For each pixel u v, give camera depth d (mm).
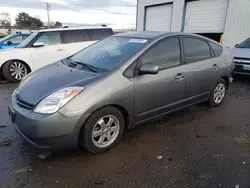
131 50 2781
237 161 2408
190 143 2783
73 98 2152
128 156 2467
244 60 5785
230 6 9594
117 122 2566
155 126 3248
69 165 2281
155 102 2889
